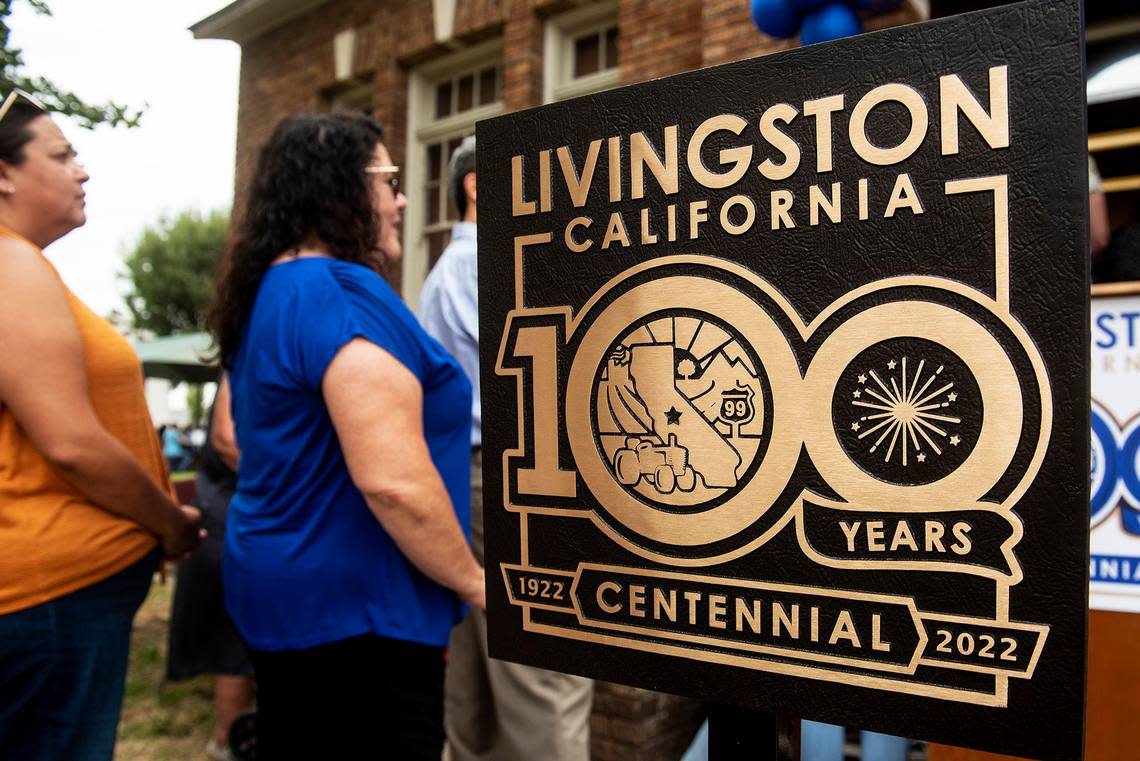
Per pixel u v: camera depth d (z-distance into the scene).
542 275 0.68
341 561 1.20
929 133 0.52
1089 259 0.48
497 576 0.71
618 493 0.64
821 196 0.56
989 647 0.51
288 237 1.35
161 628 4.55
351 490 1.22
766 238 0.58
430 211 4.28
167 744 2.98
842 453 0.55
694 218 0.61
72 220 1.47
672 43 3.10
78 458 1.30
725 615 0.60
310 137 1.37
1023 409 0.50
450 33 3.92
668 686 0.62
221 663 2.71
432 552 1.19
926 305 0.53
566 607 0.67
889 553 0.54
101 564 1.36
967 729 0.51
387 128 4.21
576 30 3.66
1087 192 0.48
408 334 1.25
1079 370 0.48
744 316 0.59
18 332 1.25
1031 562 0.49
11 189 1.37
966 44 0.51
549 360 0.68
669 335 0.62
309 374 1.18
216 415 2.37
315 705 1.21
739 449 0.59
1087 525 0.48
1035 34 0.49
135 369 1.50
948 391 0.52
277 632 1.21
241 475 1.33
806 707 0.56
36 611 1.29
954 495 0.52
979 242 0.51
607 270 0.65
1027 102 0.50
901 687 0.53
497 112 3.83
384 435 1.16
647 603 0.63
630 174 0.64
